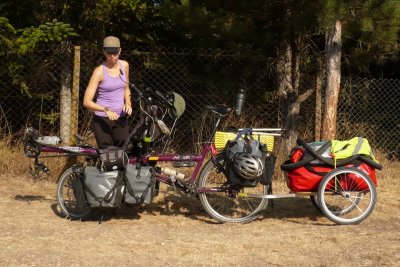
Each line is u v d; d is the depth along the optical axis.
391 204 7.11
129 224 5.90
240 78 9.84
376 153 9.91
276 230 5.82
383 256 4.93
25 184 7.51
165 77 10.30
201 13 8.31
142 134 5.89
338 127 10.40
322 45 10.44
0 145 8.34
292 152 6.11
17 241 5.12
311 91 8.97
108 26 9.88
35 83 9.75
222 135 6.03
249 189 6.89
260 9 8.48
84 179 5.68
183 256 4.86
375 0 7.47
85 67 9.74
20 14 9.47
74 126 7.67
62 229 5.61
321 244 5.29
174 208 6.59
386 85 10.92
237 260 4.80
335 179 5.92
